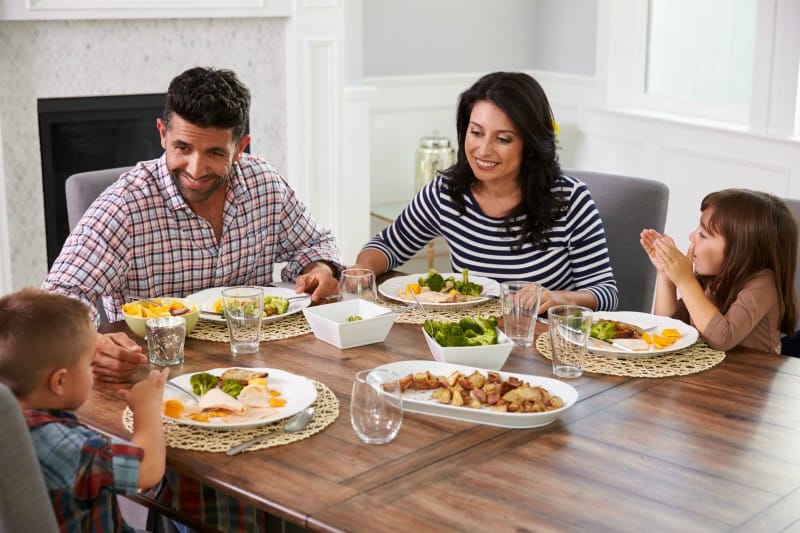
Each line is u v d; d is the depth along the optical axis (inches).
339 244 167.9
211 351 72.8
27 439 48.6
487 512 48.9
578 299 84.1
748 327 74.7
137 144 152.3
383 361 70.6
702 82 171.2
